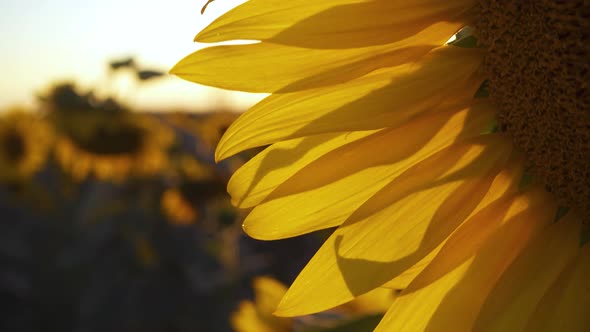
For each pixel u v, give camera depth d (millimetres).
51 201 1568
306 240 1759
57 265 1521
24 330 1479
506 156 331
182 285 1479
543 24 316
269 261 1614
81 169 1463
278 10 295
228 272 1475
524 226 333
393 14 303
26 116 1477
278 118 310
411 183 321
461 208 324
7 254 1536
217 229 1389
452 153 328
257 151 564
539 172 333
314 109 310
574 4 312
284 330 471
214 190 1332
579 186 328
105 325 1478
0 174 1513
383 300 437
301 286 319
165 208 1494
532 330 318
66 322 1486
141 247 1489
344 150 316
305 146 316
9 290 1505
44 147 1476
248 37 293
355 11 299
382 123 310
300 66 301
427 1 306
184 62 300
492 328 318
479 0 320
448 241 327
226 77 299
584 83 315
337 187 318
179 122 1509
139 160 1429
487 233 332
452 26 318
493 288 325
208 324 1434
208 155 1386
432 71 317
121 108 1370
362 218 315
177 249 1500
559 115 322
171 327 1443
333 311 438
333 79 303
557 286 324
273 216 318
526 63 321
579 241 331
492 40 322
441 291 327
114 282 1500
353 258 317
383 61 311
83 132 1386
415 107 314
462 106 330
